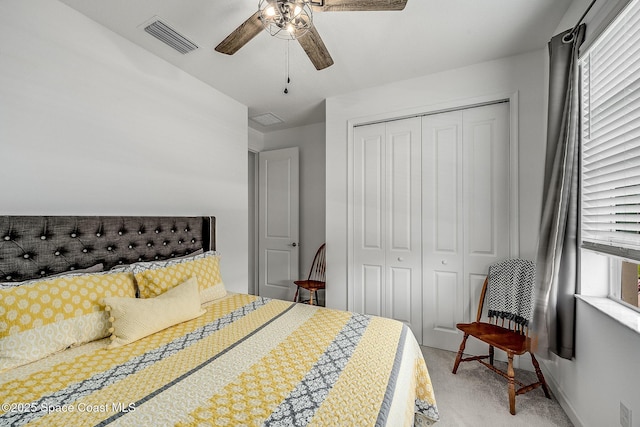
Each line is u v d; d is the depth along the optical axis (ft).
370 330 4.70
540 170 6.73
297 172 11.91
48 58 4.92
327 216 9.48
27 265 4.48
